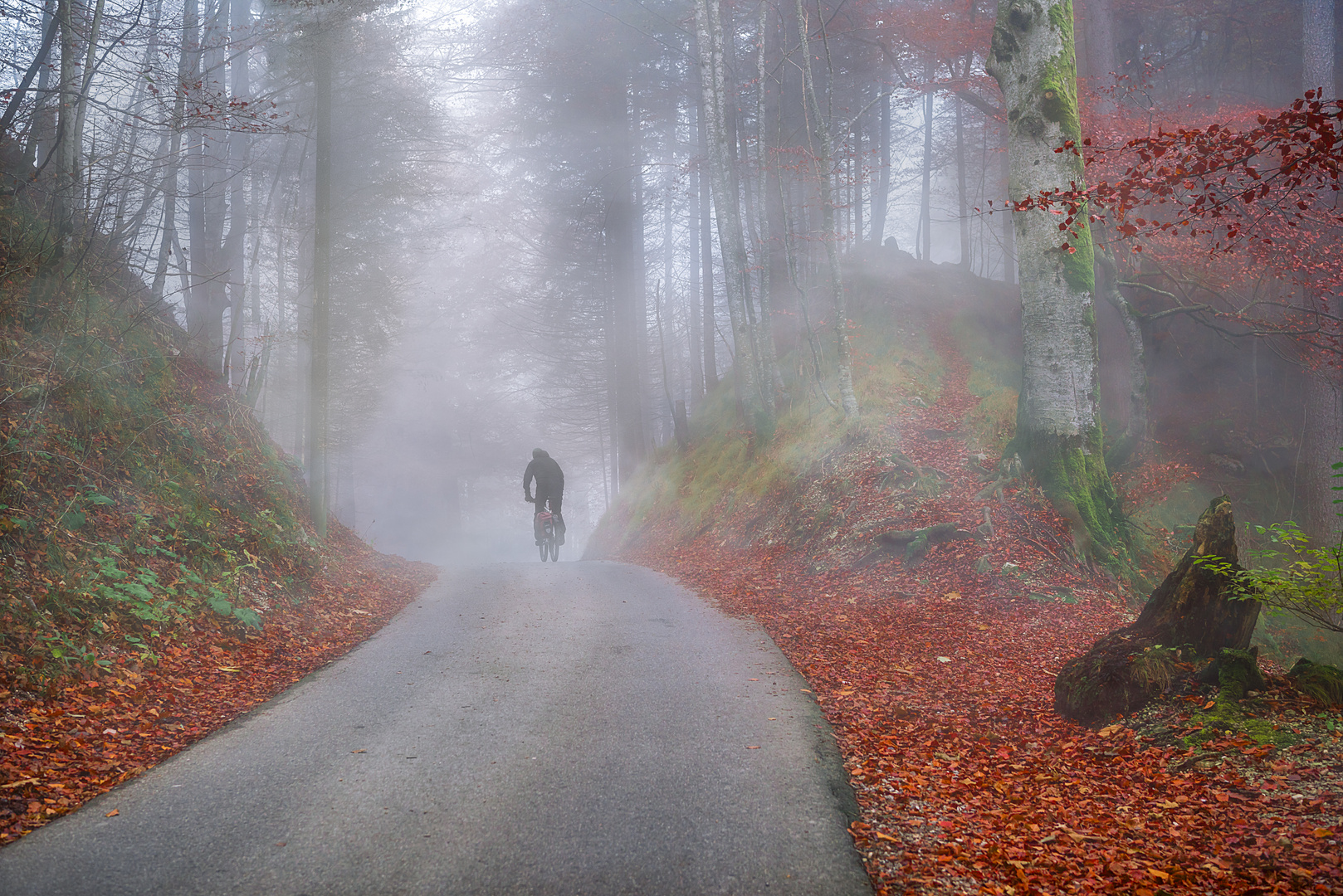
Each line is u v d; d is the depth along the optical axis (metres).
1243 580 5.52
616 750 5.18
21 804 4.05
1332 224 13.23
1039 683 6.90
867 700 6.39
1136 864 3.65
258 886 3.44
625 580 13.34
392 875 3.56
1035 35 11.89
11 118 10.04
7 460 7.27
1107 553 11.00
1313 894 3.22
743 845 3.87
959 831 4.09
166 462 9.66
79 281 10.20
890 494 13.37
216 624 7.69
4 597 5.93
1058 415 11.88
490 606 10.73
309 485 15.35
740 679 6.94
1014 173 12.16
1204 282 16.34
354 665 7.43
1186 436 18.78
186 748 5.14
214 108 11.52
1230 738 4.75
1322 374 15.30
